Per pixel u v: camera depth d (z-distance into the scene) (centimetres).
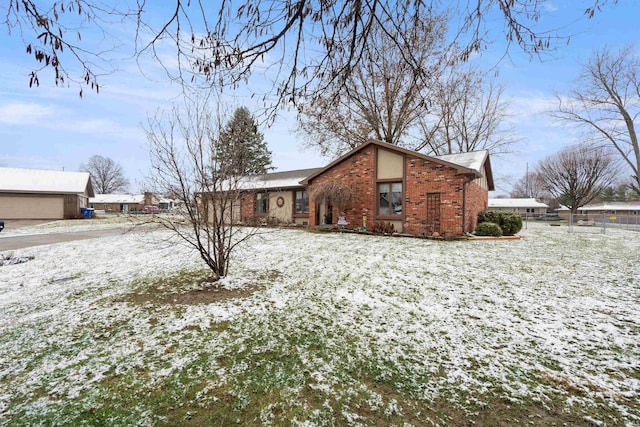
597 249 887
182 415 212
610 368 266
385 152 1305
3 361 284
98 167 6284
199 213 535
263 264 682
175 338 326
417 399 227
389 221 1291
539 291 479
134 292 491
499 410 215
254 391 237
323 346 306
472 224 1277
